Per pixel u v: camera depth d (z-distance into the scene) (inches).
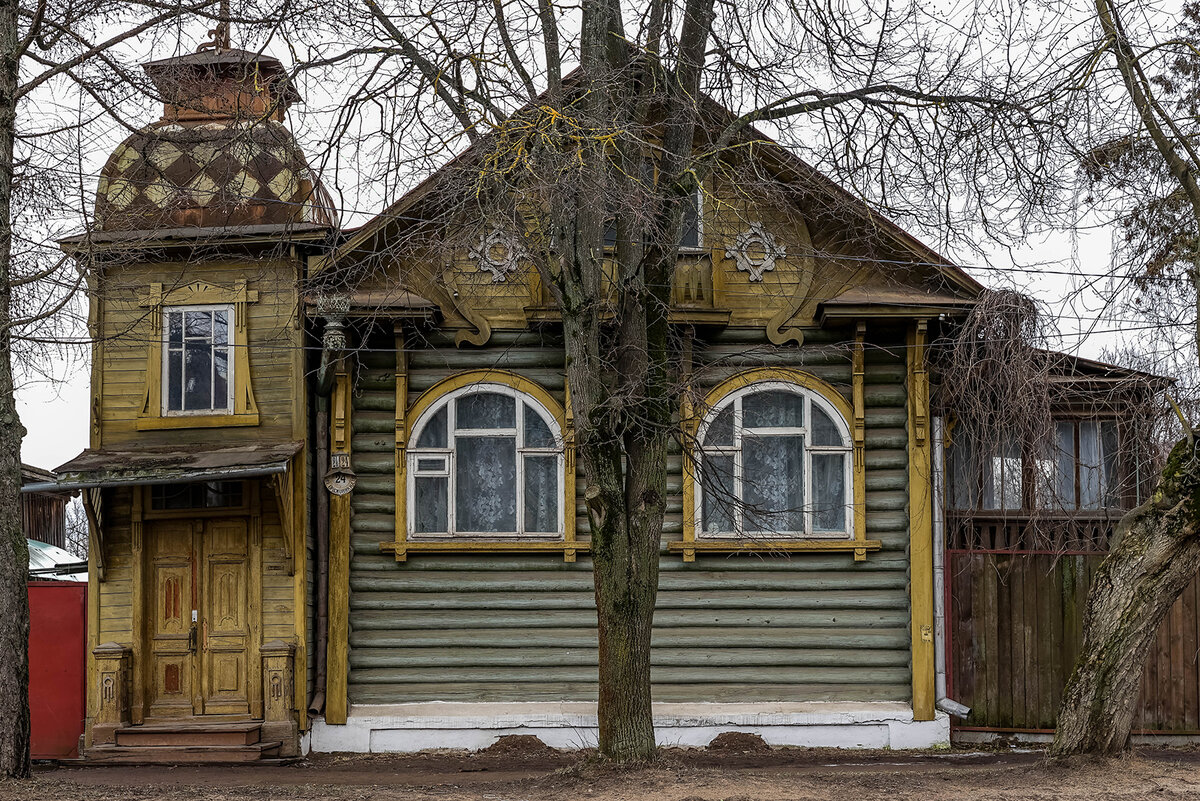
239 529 573.9
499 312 589.0
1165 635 569.3
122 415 572.7
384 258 578.6
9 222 461.4
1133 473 581.6
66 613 576.4
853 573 577.0
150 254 568.1
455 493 580.1
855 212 538.6
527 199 455.8
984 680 571.8
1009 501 598.5
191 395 574.9
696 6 483.2
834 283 589.9
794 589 576.1
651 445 465.7
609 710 458.6
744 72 489.1
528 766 521.3
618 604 456.8
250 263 576.7
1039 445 558.9
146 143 524.7
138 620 566.6
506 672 574.9
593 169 427.5
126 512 575.5
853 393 577.0
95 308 575.5
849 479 576.1
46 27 498.6
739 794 415.2
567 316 465.4
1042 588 574.9
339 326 551.5
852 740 559.5
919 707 559.2
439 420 585.9
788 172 560.1
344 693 565.3
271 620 562.6
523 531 577.9
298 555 561.6
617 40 484.1
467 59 457.7
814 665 572.4
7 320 450.3
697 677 571.5
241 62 521.7
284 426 568.4
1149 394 565.0
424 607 577.6
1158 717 564.7
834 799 411.8
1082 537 595.8
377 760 546.6
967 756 538.0
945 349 565.9
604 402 454.3
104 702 551.5
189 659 568.4
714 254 585.0
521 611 578.2
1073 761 452.1
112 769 531.8
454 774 502.9
